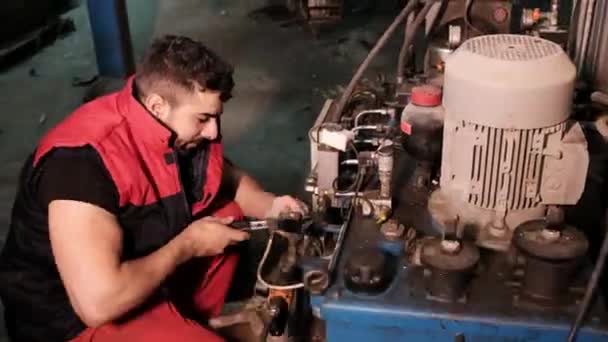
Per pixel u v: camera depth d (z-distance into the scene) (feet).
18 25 14.01
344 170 5.19
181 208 4.86
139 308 4.73
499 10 6.36
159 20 15.81
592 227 4.64
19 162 9.64
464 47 4.06
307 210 5.18
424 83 6.02
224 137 10.07
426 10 6.01
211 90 4.52
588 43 5.68
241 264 6.35
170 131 4.63
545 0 12.32
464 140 3.97
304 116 10.74
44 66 13.37
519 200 4.04
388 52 13.34
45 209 4.50
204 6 16.63
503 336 3.66
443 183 4.30
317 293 3.86
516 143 3.86
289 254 4.53
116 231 4.40
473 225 4.18
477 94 3.80
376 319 3.75
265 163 9.28
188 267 5.26
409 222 4.46
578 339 3.56
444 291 3.74
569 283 3.72
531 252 3.57
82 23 15.62
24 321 4.81
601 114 5.18
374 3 16.28
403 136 4.75
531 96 3.71
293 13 15.88
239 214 5.54
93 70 13.05
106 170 4.39
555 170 3.94
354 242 4.31
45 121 11.02
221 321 5.17
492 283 3.86
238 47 14.02
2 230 7.84
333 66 12.81
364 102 6.07
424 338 3.80
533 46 4.01
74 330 4.68
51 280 4.68
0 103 11.71
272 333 4.44
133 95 4.64
